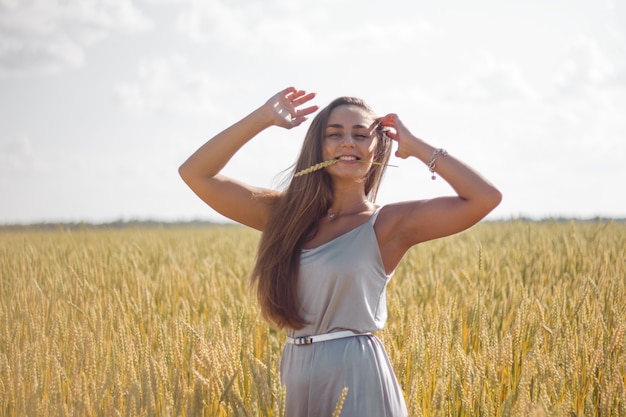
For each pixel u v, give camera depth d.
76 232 24.70
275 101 4.48
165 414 3.68
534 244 12.32
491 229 20.05
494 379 4.41
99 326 5.82
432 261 11.29
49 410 4.05
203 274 9.65
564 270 9.65
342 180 4.23
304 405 4.03
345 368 3.94
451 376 4.45
